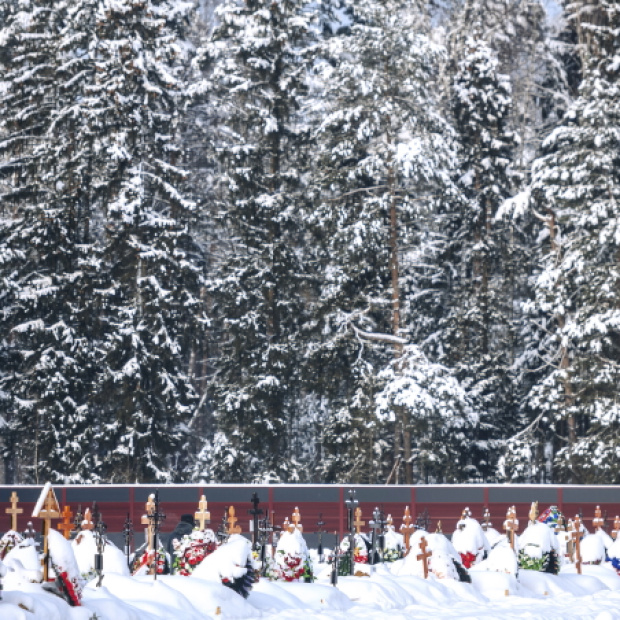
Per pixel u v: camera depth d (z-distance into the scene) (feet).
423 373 184.34
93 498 149.89
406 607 68.80
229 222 203.21
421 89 197.67
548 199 196.13
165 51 202.59
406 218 200.34
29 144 207.82
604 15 210.59
